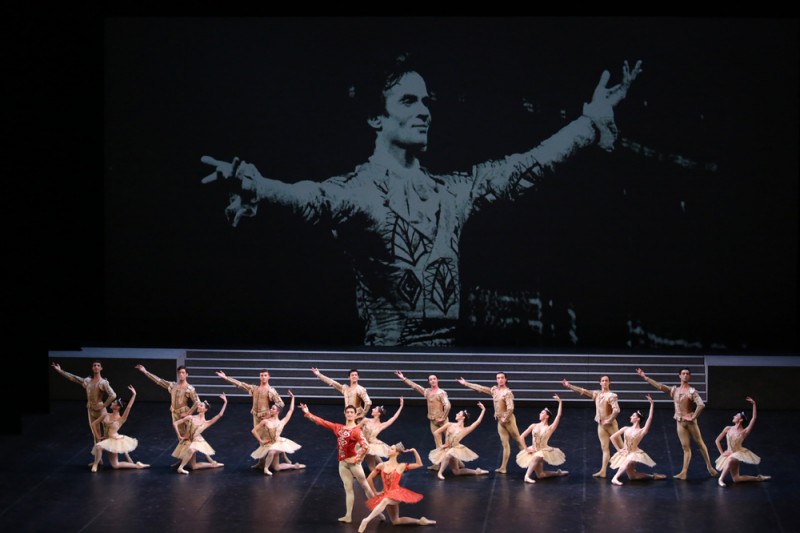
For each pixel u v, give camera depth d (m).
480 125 27.17
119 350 26.75
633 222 27.08
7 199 24.39
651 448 22.34
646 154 26.94
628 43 26.80
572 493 19.53
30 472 20.73
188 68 27.38
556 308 27.39
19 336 24.67
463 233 27.39
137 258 27.72
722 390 25.14
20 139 25.14
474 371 26.06
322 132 27.39
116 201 27.61
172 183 27.58
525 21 26.94
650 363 25.91
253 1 27.23
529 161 27.14
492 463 21.52
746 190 26.83
